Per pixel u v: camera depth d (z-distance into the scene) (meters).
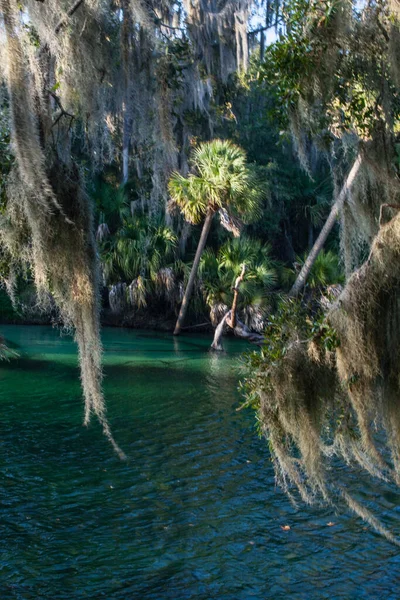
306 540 6.83
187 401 13.51
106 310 28.77
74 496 7.93
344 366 4.38
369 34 4.84
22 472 8.71
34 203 5.53
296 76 5.03
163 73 7.84
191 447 10.13
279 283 26.33
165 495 8.05
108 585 5.82
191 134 25.59
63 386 14.52
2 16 5.01
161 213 27.30
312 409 4.69
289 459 4.91
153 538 6.84
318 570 6.16
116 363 18.44
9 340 22.09
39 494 7.97
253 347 22.30
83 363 6.50
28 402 12.85
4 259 6.13
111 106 10.67
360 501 7.86
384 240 4.24
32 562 6.24
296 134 5.39
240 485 8.45
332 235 29.94
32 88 5.26
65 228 6.00
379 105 5.28
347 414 4.86
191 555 6.47
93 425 11.30
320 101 5.27
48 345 21.09
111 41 7.51
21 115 4.94
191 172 24.52
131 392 14.34
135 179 29.05
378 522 5.55
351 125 5.49
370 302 4.30
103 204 27.19
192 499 7.95
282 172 30.08
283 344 4.75
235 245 24.61
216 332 21.47
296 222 32.31
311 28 4.84
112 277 26.47
